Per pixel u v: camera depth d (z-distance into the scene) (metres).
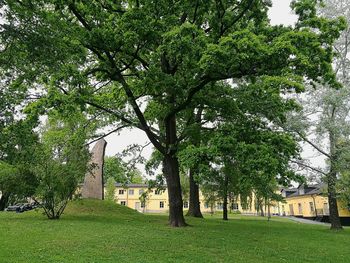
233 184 29.12
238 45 11.07
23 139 10.86
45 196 18.89
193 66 13.77
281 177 13.48
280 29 14.07
